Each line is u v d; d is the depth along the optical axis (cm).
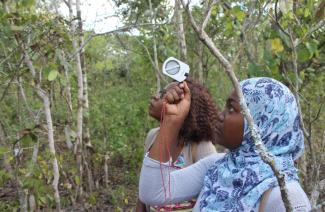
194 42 669
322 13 278
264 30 362
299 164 432
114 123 788
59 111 573
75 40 550
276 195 192
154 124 796
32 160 436
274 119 201
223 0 453
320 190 262
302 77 362
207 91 295
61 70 491
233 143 207
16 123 537
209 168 227
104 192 688
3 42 430
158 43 672
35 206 448
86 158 628
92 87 887
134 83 913
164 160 214
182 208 277
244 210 197
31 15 411
